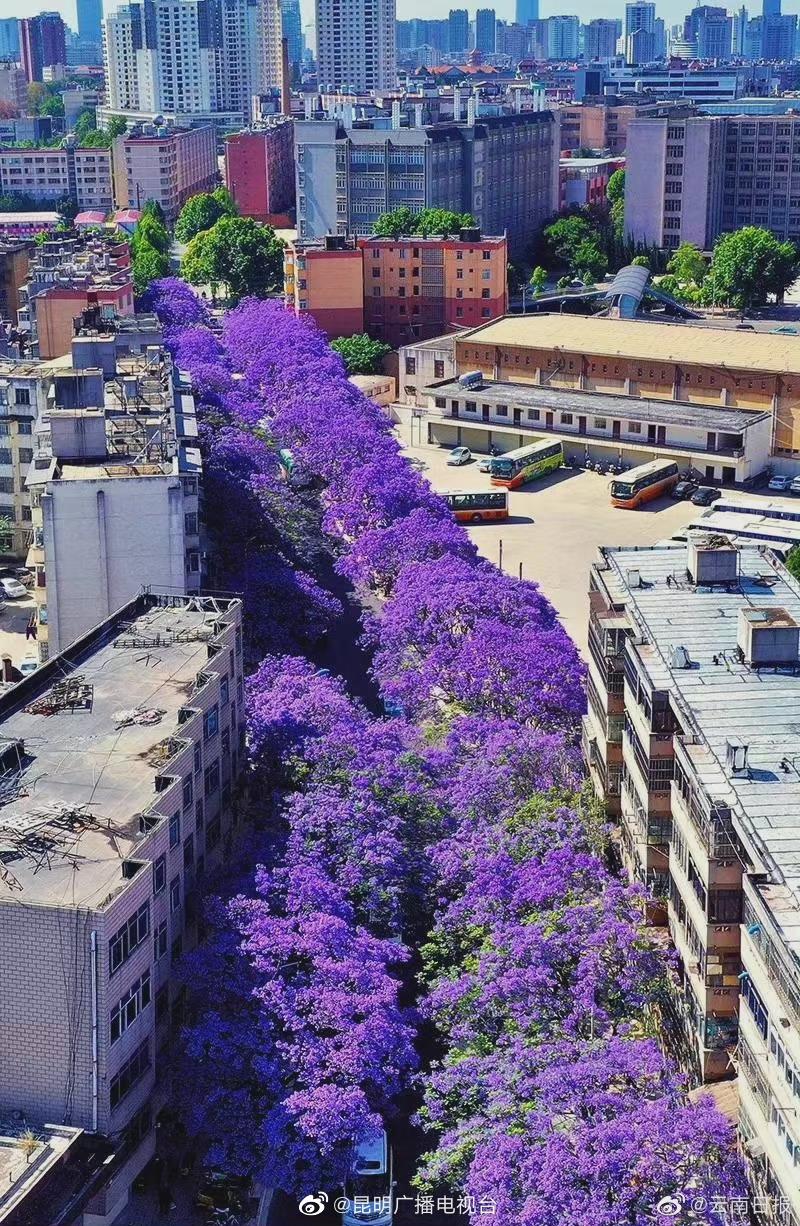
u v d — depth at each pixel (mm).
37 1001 100812
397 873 125875
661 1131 92438
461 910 120750
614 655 135875
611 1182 90188
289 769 138250
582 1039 106312
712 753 112500
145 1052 107562
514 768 137250
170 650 140375
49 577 166000
